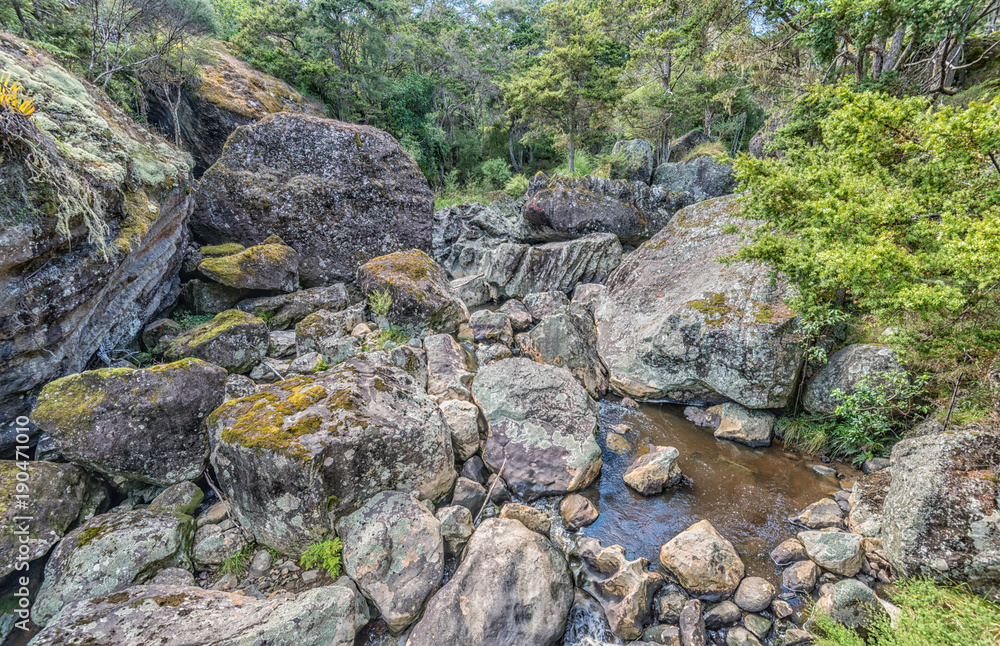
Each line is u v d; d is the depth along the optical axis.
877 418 6.21
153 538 4.65
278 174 11.48
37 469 4.76
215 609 3.91
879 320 5.29
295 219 11.49
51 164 5.15
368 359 6.90
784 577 4.86
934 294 3.82
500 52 36.00
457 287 13.39
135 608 3.85
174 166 8.61
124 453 5.22
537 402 7.17
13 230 4.66
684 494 6.34
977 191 4.50
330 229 12.02
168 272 8.94
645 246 11.40
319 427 5.04
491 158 30.47
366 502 5.20
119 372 5.43
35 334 5.24
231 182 10.89
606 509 6.08
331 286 11.35
